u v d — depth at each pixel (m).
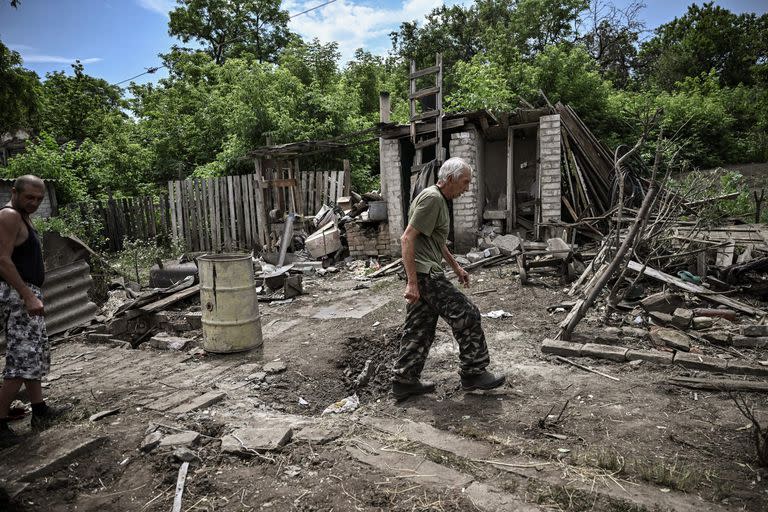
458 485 2.38
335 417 3.31
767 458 2.44
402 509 2.22
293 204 11.11
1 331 5.14
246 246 11.52
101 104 30.05
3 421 3.05
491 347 4.45
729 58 32.75
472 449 2.72
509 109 12.41
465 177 3.29
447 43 29.30
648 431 2.85
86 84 29.50
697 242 6.30
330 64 19.84
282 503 2.32
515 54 20.27
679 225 7.10
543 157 8.87
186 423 3.19
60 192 14.34
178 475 2.57
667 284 5.60
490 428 2.96
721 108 20.00
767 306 5.13
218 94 18.00
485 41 25.17
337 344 5.00
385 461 2.63
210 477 2.57
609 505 2.18
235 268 4.68
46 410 3.31
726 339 4.23
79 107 26.39
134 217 12.73
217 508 2.31
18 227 2.99
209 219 11.95
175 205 12.22
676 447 2.67
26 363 3.08
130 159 17.06
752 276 5.73
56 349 5.26
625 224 7.45
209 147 17.27
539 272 7.11
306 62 19.69
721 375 3.62
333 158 14.32
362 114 21.86
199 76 23.42
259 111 13.86
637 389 3.43
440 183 3.32
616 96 18.48
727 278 5.65
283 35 31.34
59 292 5.94
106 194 15.67
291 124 13.62
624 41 25.91
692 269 5.97
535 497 2.25
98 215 12.37
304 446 2.83
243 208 11.51
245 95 14.26
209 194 11.73
